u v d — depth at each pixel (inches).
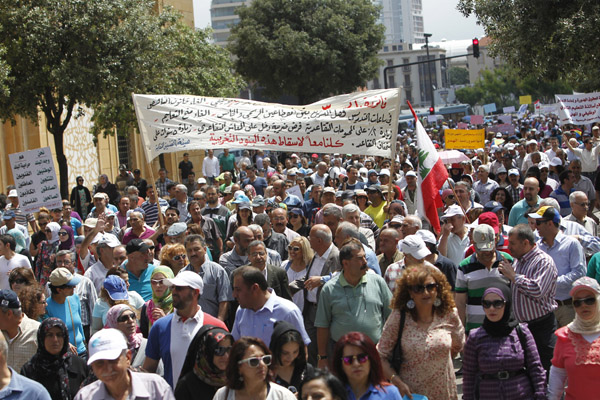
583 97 784.9
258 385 188.4
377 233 423.5
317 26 1947.6
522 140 1006.4
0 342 193.5
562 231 346.9
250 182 752.3
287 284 305.1
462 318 284.5
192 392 210.8
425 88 7047.2
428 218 405.7
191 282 237.1
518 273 276.5
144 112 452.4
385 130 450.3
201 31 1357.0
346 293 263.4
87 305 327.3
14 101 794.2
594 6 790.5
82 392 195.2
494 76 5002.5
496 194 499.2
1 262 406.3
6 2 784.9
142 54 868.6
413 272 222.4
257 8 2012.8
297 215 442.3
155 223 543.8
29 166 527.8
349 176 642.2
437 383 221.8
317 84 1985.7
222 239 484.1
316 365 307.6
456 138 831.7
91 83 798.5
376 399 191.0
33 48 784.3
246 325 254.1
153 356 243.8
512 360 220.7
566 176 500.1
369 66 2011.6
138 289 339.9
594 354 216.5
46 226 485.1
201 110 454.0
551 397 227.8
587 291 217.8
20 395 194.7
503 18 858.1
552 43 820.0
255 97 2999.5
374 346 193.2
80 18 799.7
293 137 452.1
